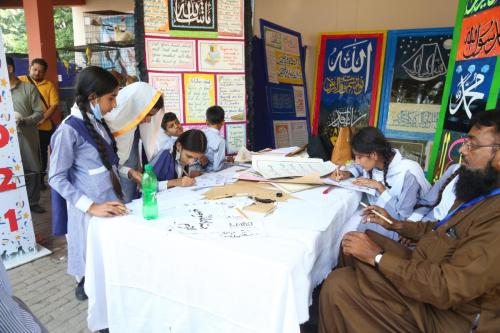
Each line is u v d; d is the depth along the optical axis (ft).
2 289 2.55
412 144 16.49
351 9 18.02
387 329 4.18
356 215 6.48
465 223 4.19
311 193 6.15
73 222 5.90
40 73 14.08
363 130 6.84
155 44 9.93
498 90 7.36
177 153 7.78
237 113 11.11
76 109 5.68
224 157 9.04
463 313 3.93
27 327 2.65
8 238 8.77
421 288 3.80
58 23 41.45
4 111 8.36
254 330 3.86
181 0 9.92
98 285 5.17
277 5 19.60
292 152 9.94
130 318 4.86
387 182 6.97
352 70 17.83
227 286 3.94
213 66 10.57
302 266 3.83
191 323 4.32
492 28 7.84
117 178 6.16
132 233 4.56
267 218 4.90
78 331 6.37
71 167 5.68
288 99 17.33
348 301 4.36
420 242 4.64
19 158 8.77
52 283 8.05
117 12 23.25
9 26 47.75
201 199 5.69
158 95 6.63
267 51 15.87
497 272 3.52
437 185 6.70
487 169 4.06
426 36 16.07
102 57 25.25
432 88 16.02
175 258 4.26
